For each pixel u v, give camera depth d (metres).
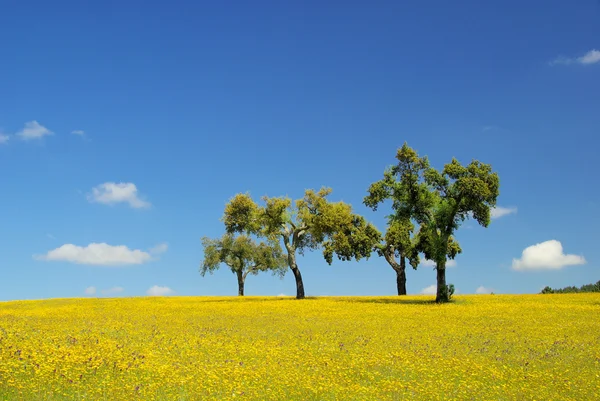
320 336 25.38
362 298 60.81
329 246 62.56
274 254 85.50
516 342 23.98
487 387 15.01
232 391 13.77
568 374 16.88
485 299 54.19
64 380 13.98
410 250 56.56
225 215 61.50
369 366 17.81
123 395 12.98
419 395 13.98
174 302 53.75
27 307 47.03
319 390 14.16
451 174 51.12
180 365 16.73
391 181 53.34
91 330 25.62
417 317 35.25
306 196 62.00
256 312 38.97
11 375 13.95
